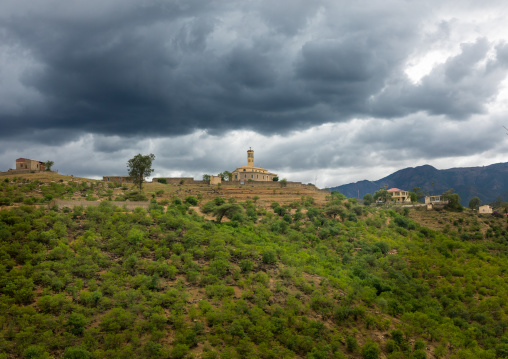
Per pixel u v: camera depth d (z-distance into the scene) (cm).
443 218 15025
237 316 5331
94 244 6569
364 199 19575
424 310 7444
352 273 8275
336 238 10319
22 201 8581
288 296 6262
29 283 5047
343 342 5688
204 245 7519
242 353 4747
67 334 4422
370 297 7131
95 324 4775
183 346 4481
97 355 4206
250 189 15875
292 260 7762
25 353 3997
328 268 8194
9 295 4891
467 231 13550
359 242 10212
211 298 5766
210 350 4619
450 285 8594
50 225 6825
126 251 6494
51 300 4781
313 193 16562
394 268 9200
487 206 16300
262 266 7181
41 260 5694
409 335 6216
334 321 6147
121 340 4506
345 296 6800
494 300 8006
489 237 13038
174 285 5906
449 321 7188
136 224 7531
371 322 6225
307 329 5500
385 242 10294
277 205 13250
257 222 10956
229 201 12938
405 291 7981
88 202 8475
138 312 5075
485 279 9031
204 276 6188
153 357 4338
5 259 5456
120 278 5684
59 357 4188
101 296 5144
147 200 10944
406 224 12769
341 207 12556
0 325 4319
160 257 6538
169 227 7925
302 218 11869
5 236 5997
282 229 10388
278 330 5347
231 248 7569
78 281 5372
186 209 10588
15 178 12031
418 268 9388
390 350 5816
